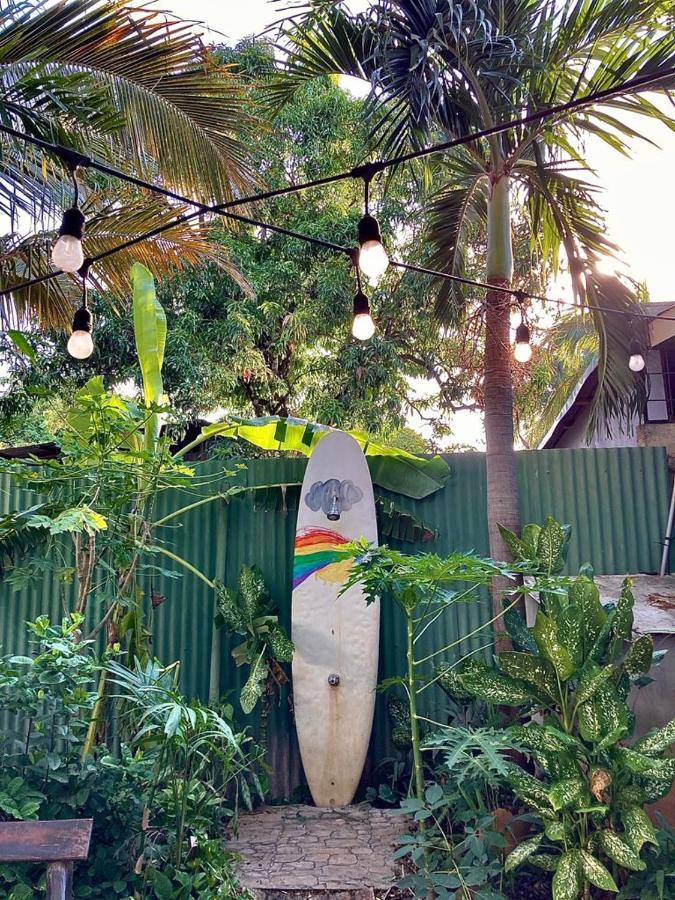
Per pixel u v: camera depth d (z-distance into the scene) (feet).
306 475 19.26
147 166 15.52
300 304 33.83
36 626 10.99
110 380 31.30
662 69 15.24
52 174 14.98
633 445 23.93
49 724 10.93
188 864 11.19
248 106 17.60
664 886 11.02
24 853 7.41
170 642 19.27
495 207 16.93
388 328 35.78
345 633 18.31
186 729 10.89
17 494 19.20
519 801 14.24
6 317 17.39
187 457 28.86
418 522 19.20
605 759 11.34
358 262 10.61
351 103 35.17
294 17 15.79
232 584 19.48
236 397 36.35
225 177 15.66
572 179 17.51
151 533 17.52
